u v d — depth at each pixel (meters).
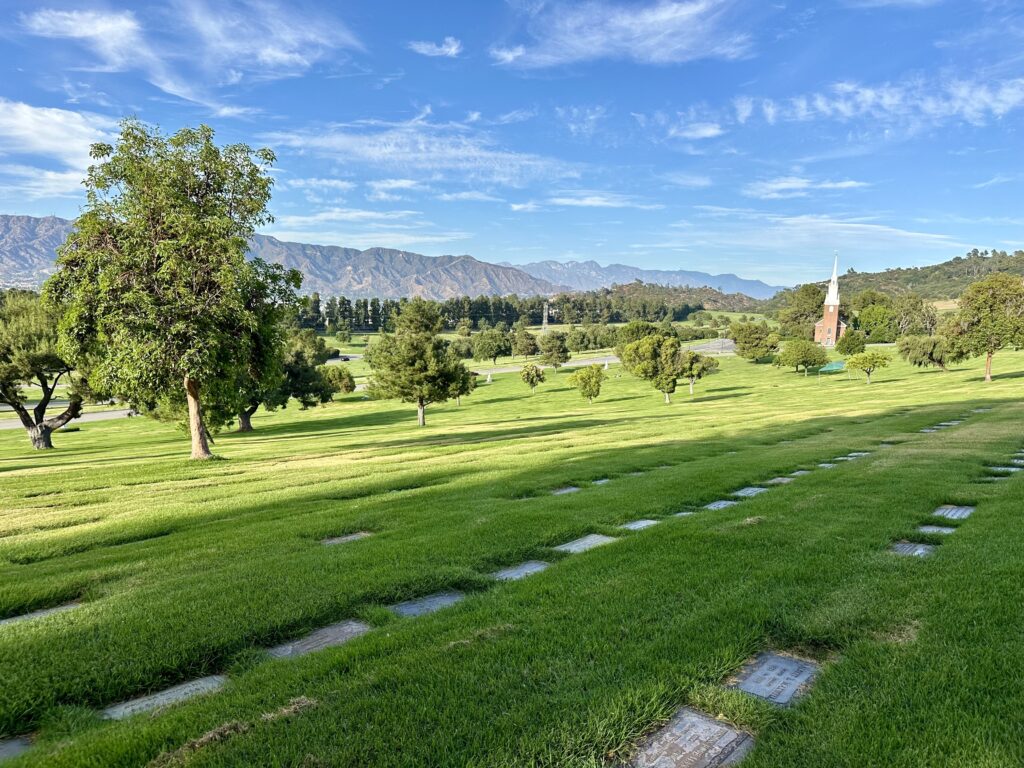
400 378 34.97
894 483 8.62
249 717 2.84
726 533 5.94
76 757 2.59
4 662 3.53
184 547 6.38
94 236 15.95
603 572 4.84
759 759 2.45
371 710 2.86
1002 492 7.70
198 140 17.33
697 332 152.50
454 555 5.62
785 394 52.19
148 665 3.49
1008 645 3.33
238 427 47.00
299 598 4.49
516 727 2.71
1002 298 43.00
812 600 4.10
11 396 30.98
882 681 3.00
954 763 2.36
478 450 16.88
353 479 11.45
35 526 7.92
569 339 128.75
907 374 65.00
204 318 15.88
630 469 11.69
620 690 2.98
